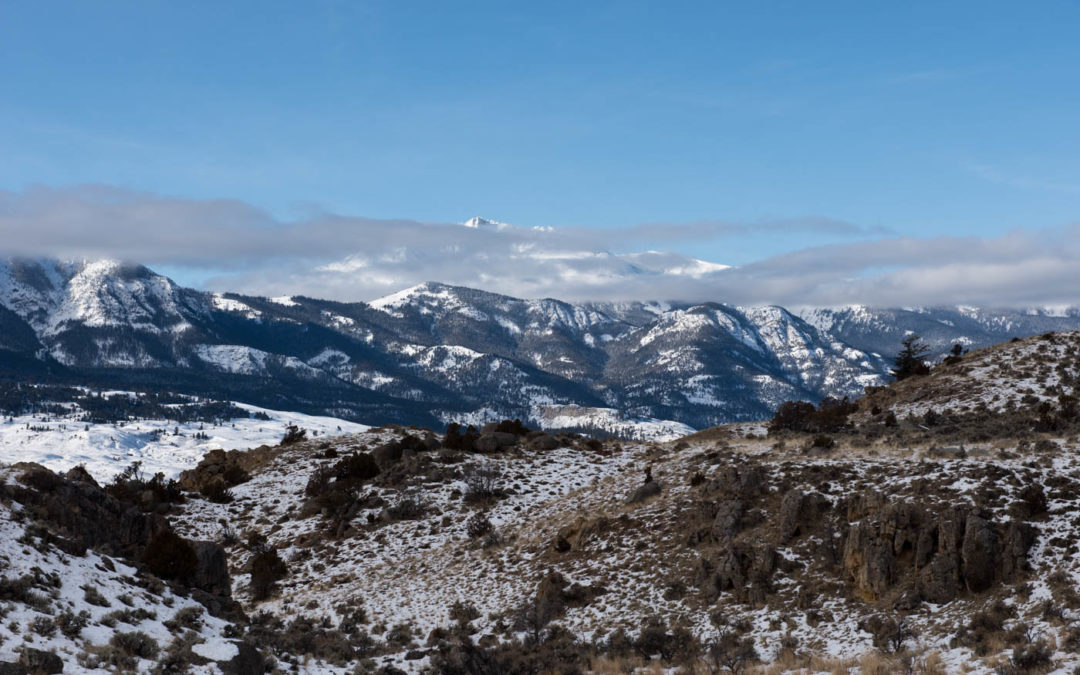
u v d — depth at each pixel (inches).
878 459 2561.5
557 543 2576.3
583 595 2245.3
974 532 1881.2
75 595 1373.0
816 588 2004.2
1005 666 1443.2
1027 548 1876.2
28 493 1710.1
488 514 3100.4
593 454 3826.3
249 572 2832.2
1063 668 1405.0
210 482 3607.3
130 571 1615.4
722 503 2450.8
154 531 1916.8
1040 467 2239.2
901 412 3580.2
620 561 2378.2
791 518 2235.5
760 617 1961.1
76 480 2126.0
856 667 1632.6
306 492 3526.1
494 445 3924.7
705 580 2148.1
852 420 3661.4
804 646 1797.5
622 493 2945.4
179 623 1427.2
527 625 2127.2
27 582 1320.1
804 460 2714.1
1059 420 2979.8
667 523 2497.5
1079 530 1897.1
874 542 1983.3
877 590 1913.1
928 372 4143.7
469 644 1817.2
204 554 1839.3
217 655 1316.4
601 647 1950.1
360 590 2598.4
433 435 4239.7
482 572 2566.4
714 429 3981.3
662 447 3843.5
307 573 2812.5
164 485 3575.3
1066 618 1612.9
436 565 2706.7
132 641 1258.6
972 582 1828.2
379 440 4202.8
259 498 3531.0
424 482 3444.9
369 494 3371.1
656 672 1766.7
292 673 1441.9
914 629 1754.4
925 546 1942.7
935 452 2492.6
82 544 1605.6
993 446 2536.9
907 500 2158.0
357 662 1681.8
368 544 2974.9
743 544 2218.3
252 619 2237.9
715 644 1850.4
